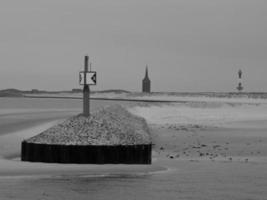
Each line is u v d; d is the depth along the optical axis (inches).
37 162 1218.0
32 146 1234.6
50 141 1237.7
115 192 882.8
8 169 1093.8
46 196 831.1
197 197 856.3
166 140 2007.9
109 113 1886.1
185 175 1105.4
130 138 1283.2
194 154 1582.2
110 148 1226.6
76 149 1213.7
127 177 1056.8
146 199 831.7
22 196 825.5
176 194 876.0
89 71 1393.9
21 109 6077.8
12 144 1701.5
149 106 5374.0
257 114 4456.2
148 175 1095.0
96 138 1251.8
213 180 1036.5
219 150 1691.7
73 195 846.5
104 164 1214.9
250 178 1070.4
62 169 1117.1
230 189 934.4
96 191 885.8
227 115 4249.5
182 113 4303.6
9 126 2603.3
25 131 2251.5
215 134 2308.1
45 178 1015.0
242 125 3041.3
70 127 1304.1
